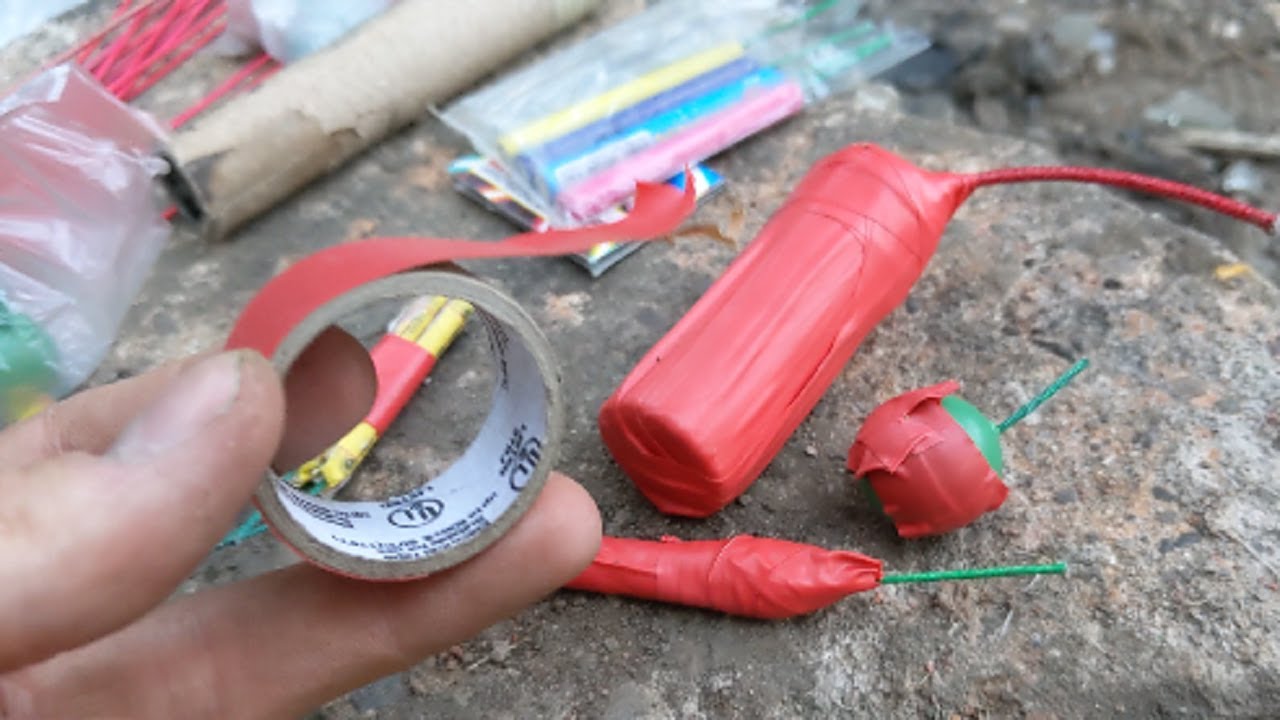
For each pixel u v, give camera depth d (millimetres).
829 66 2135
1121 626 1241
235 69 2281
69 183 1708
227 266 1835
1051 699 1195
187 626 996
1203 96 2201
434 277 754
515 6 2115
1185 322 1562
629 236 915
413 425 1526
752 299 1337
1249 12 2363
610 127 1858
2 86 2242
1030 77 2236
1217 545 1301
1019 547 1325
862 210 1393
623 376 1588
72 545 655
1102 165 2094
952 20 2359
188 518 691
